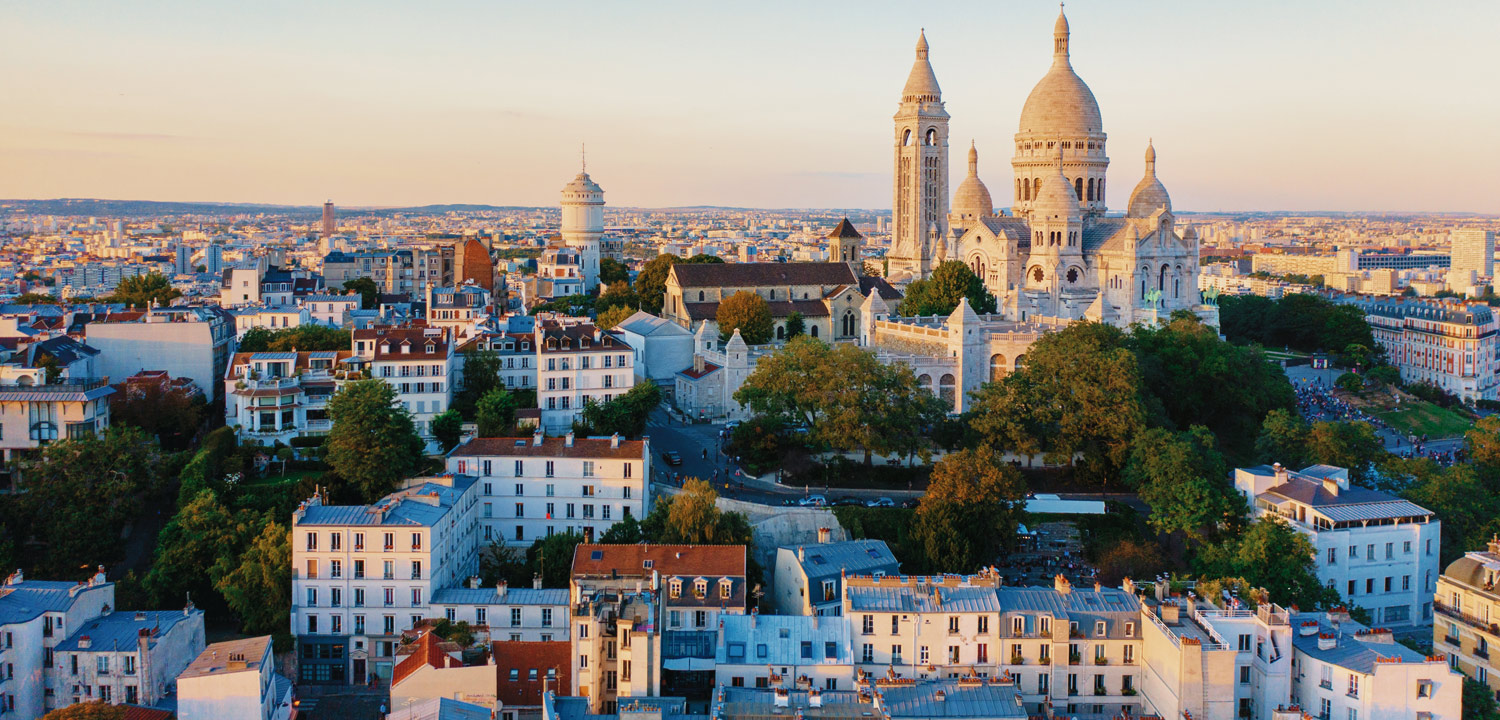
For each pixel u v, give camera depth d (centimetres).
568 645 18650
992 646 18550
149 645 18962
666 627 19600
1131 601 18988
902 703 16500
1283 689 17412
